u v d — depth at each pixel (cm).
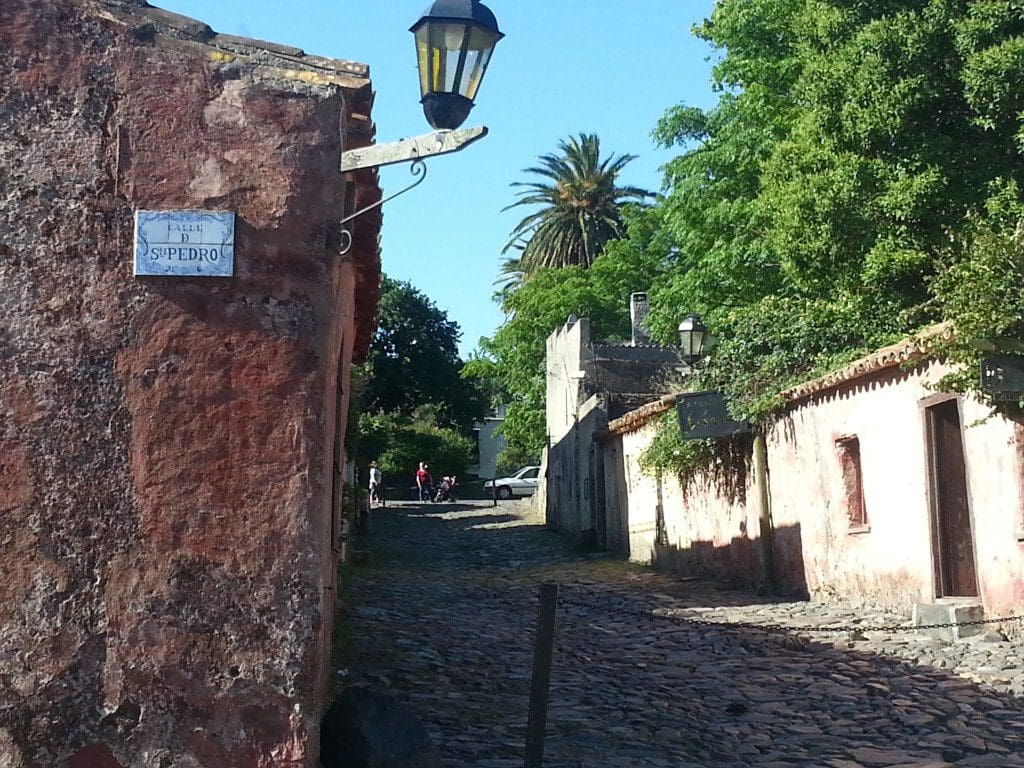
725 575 2066
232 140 598
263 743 562
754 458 1908
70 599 561
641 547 2592
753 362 1928
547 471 3831
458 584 1988
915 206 1662
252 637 568
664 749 789
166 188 591
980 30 1596
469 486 5538
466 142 585
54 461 567
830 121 1755
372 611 1443
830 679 1064
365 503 3153
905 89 1650
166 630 563
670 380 3312
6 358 571
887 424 1505
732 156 2530
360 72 636
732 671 1113
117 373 577
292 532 579
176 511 572
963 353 1140
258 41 627
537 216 5484
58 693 554
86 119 591
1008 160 1659
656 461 2281
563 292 4522
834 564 1661
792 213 1792
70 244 582
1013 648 1164
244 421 582
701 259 2717
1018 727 874
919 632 1298
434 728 807
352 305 1107
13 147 586
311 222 600
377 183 829
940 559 1384
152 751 555
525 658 1167
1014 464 1219
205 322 586
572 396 3381
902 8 1723
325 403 596
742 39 2442
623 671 1108
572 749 773
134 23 600
